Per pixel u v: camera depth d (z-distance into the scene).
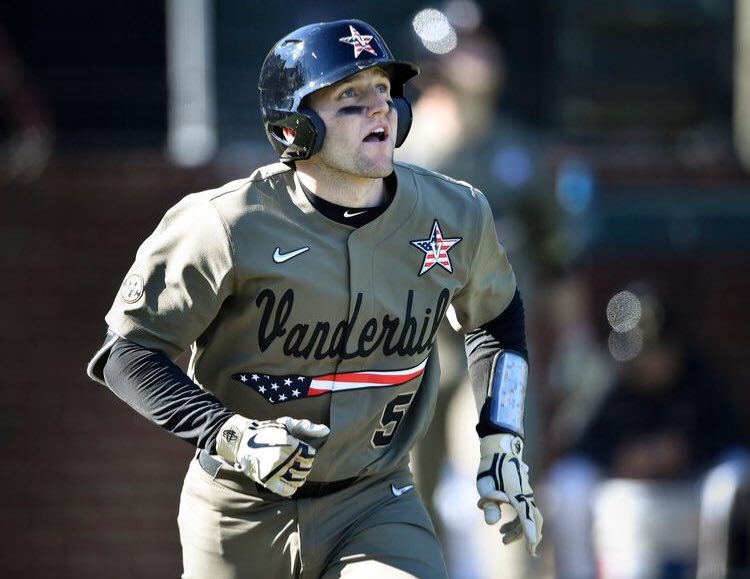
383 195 13.48
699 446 25.02
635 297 26.06
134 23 30.53
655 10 31.62
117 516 29.20
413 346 13.73
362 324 13.38
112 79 30.52
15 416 29.22
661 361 25.34
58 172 29.23
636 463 24.81
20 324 29.22
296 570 13.98
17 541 29.12
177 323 13.12
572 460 25.19
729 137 31.98
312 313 13.23
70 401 29.25
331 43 13.02
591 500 24.70
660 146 31.94
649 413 25.16
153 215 29.34
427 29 24.50
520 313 14.85
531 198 24.38
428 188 13.76
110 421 29.23
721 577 23.70
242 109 30.69
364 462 13.91
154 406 12.93
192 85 30.52
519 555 24.72
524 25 31.47
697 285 29.80
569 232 25.31
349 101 13.01
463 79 24.23
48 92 30.42
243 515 13.93
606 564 24.41
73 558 29.19
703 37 31.86
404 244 13.48
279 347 13.33
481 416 14.34
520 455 14.15
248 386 13.52
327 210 13.20
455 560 24.70
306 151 12.99
